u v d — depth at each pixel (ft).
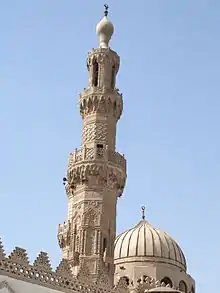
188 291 277.44
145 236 279.49
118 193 240.53
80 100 249.55
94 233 225.76
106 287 199.31
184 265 282.97
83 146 240.73
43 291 175.52
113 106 247.50
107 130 242.99
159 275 269.03
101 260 222.07
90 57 256.11
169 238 285.84
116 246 280.31
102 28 264.52
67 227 234.99
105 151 237.45
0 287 163.63
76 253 224.53
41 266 177.88
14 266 170.30
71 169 238.07
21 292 169.07
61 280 183.11
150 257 272.31
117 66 258.98
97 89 247.50
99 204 229.86
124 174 241.96
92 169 233.14
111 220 231.30
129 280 267.39
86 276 193.67
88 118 245.86
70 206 238.89
